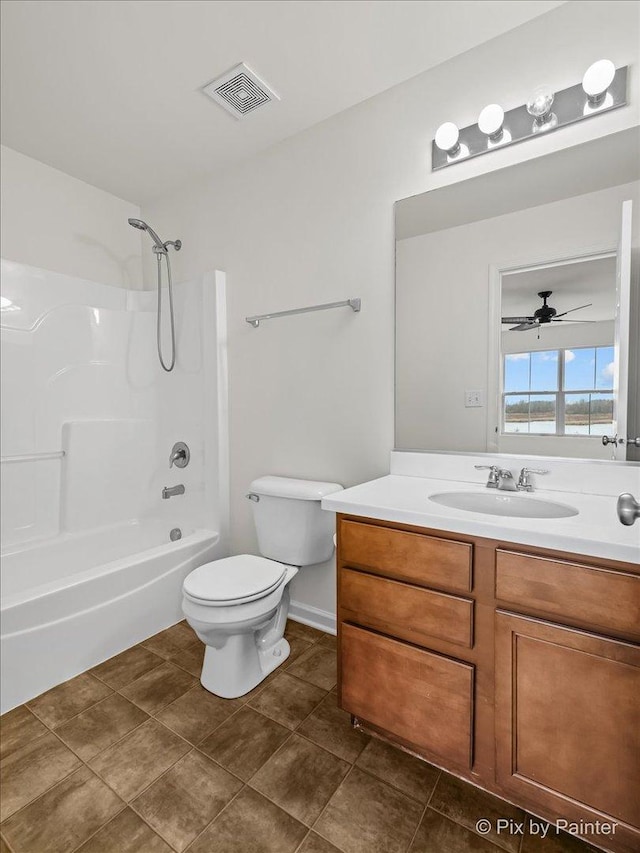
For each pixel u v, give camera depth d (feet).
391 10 4.63
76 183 8.07
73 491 7.47
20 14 4.64
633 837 3.01
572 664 3.17
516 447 5.03
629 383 4.41
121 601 6.07
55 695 5.20
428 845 3.45
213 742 4.50
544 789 3.34
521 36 4.83
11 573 6.54
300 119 6.36
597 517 3.67
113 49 5.12
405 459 5.76
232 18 4.72
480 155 5.15
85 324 7.75
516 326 5.00
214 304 7.56
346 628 4.39
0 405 6.63
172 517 8.42
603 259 4.51
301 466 6.82
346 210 6.18
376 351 5.98
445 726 3.81
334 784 4.00
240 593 5.01
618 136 4.41
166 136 6.79
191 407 8.08
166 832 3.56
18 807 3.77
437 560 3.78
